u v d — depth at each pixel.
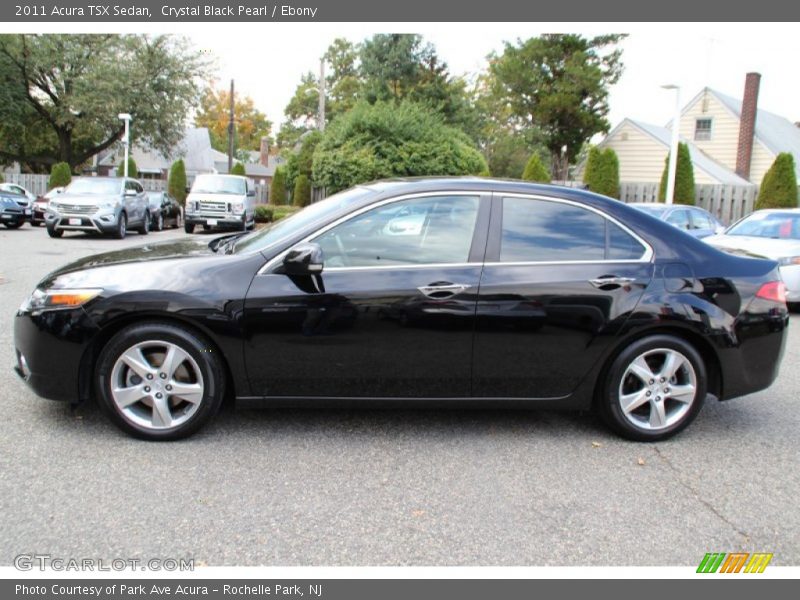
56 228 16.83
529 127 34.97
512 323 3.99
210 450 3.90
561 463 3.91
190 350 3.88
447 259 4.02
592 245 4.14
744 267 4.30
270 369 3.94
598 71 31.48
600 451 4.11
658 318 4.07
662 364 4.23
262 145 68.56
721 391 4.30
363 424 4.42
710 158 32.12
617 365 4.14
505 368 4.06
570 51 32.75
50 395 3.95
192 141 55.19
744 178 30.92
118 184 18.25
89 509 3.17
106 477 3.50
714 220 13.40
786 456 4.12
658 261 4.16
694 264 4.19
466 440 4.22
